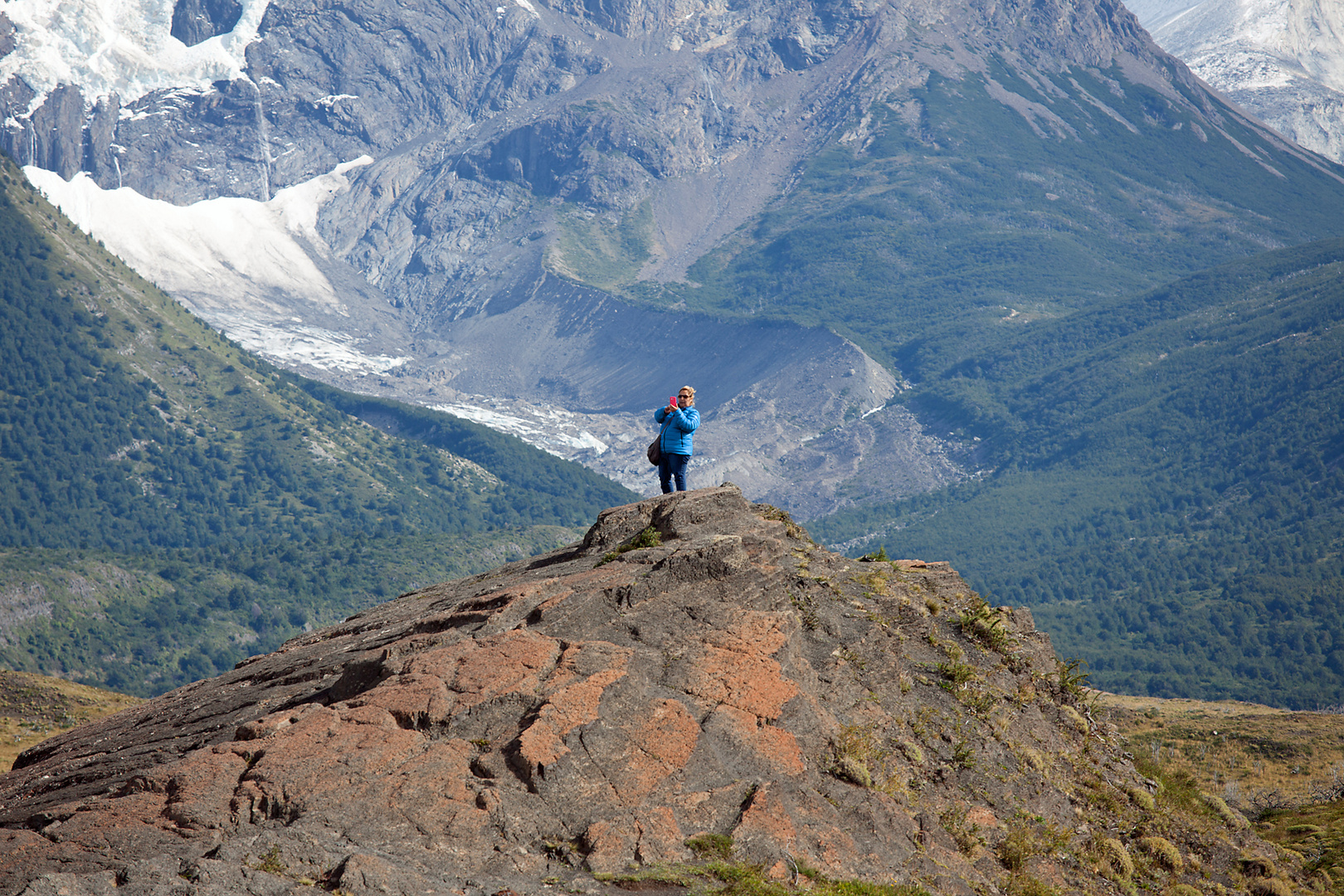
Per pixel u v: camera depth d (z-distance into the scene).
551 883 7.61
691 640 10.80
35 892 6.15
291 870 7.00
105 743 11.96
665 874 7.95
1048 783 13.26
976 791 12.16
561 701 9.08
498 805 8.05
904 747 11.80
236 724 10.38
